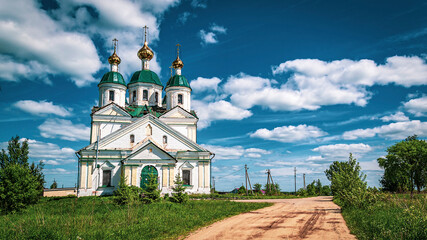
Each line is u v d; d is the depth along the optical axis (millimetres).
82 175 37531
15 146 30438
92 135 43875
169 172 37938
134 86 51375
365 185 22094
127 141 39688
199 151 41312
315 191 77438
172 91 49562
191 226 14852
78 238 11430
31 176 23625
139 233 12891
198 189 40469
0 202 21203
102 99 46375
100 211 21359
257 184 67750
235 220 17375
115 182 38156
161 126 40969
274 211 22484
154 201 24156
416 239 10820
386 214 15891
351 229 13781
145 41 54062
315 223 15852
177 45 52906
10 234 11711
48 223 13609
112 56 48906
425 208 16141
